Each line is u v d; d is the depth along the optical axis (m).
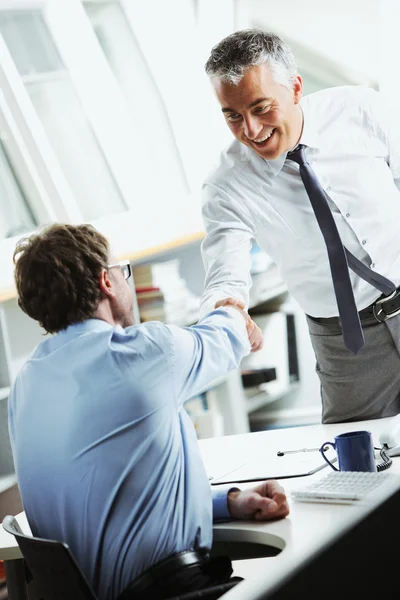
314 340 3.09
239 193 3.01
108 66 5.35
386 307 2.90
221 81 2.66
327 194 2.92
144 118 5.60
